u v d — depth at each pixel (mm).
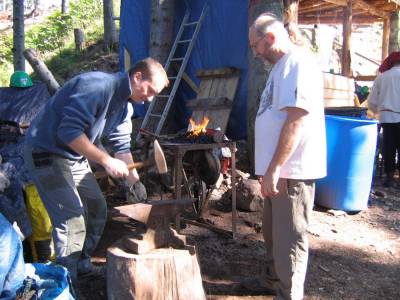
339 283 3443
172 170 4617
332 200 4953
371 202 5406
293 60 2439
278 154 2457
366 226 4652
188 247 2801
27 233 3168
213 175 4262
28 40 14102
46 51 13023
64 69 11000
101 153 2578
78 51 11945
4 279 2508
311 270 3623
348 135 4742
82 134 2557
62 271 2684
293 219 2631
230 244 4004
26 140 2842
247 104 5770
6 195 3148
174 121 7559
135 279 2629
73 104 2566
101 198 3172
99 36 12727
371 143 4805
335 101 7051
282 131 2449
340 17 10625
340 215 4891
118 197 5004
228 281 3361
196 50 7148
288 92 2408
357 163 4805
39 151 2789
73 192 2877
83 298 3004
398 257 3947
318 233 4355
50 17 16062
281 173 2592
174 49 7250
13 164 3568
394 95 5844
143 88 2721
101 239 4004
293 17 5477
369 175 4922
